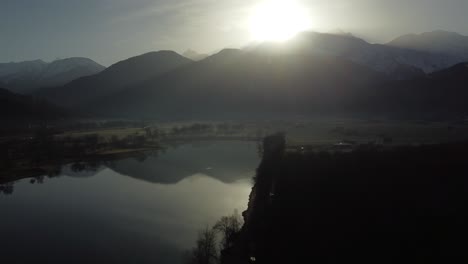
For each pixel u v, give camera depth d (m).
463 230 64.69
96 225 97.25
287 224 79.38
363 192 80.88
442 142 100.81
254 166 161.50
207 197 119.44
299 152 106.25
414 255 63.28
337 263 66.25
